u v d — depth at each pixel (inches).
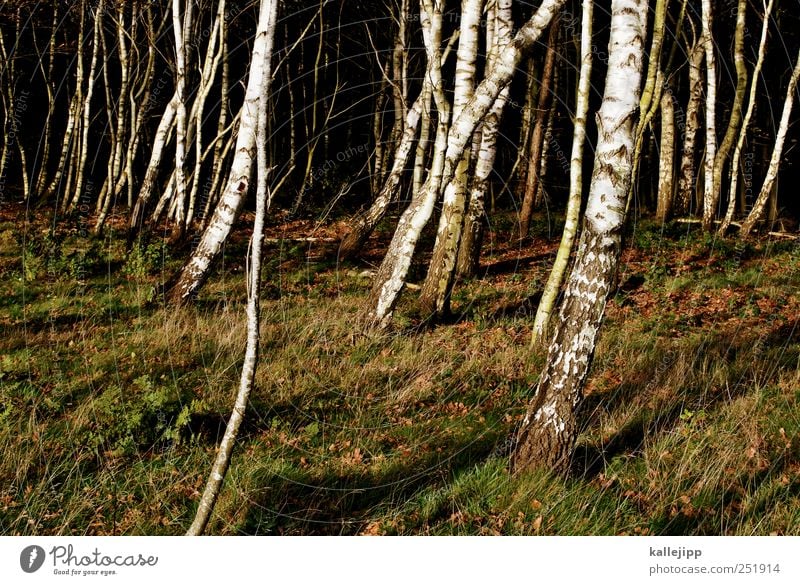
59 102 1091.9
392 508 210.5
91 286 461.1
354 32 1058.1
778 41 998.4
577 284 216.4
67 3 807.1
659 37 419.5
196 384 293.9
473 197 524.1
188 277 426.6
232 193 426.6
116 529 198.7
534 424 222.4
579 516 202.8
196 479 221.8
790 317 410.9
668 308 439.8
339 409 282.7
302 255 610.9
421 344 366.3
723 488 211.8
